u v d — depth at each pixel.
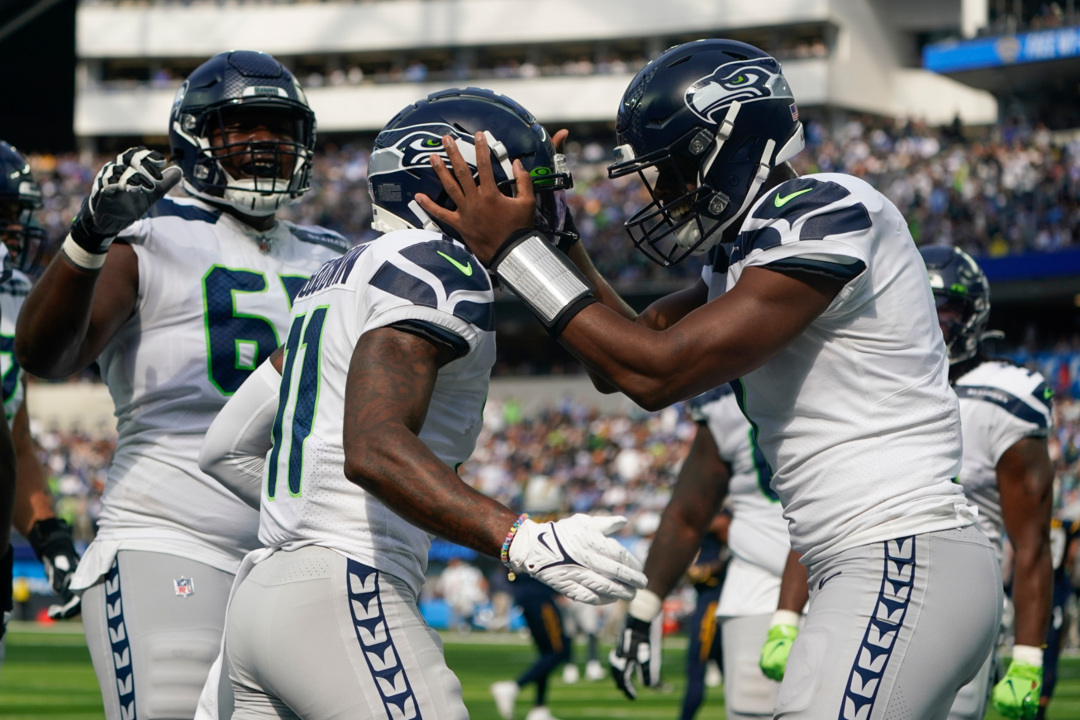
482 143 2.62
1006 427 4.05
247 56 3.88
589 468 26.14
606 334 2.55
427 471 2.23
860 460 2.65
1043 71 32.09
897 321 2.66
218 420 2.91
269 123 3.88
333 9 39.81
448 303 2.38
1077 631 16.25
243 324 3.77
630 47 38.91
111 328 3.60
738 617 4.75
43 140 41.38
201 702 2.71
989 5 34.16
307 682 2.37
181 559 3.56
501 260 2.61
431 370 2.35
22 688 10.78
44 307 3.31
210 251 3.80
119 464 3.71
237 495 3.00
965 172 29.14
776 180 3.00
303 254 4.05
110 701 3.49
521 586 9.38
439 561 22.12
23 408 4.56
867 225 2.62
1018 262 26.66
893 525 2.61
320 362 2.53
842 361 2.66
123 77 41.59
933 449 2.68
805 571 4.05
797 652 2.63
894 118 36.47
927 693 2.55
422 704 2.37
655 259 3.07
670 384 2.54
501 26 38.78
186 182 3.92
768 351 2.56
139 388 3.69
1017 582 4.00
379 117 39.19
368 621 2.40
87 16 40.12
